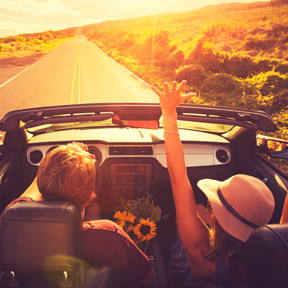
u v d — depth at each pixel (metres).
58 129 3.12
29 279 1.06
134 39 37.84
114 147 2.97
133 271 1.30
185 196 1.34
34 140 2.89
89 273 1.15
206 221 2.19
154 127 2.52
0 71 19.64
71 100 11.31
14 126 2.22
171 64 19.61
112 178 3.03
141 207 2.44
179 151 1.33
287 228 0.86
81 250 1.03
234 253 1.22
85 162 1.11
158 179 3.06
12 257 0.99
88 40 85.50
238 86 12.80
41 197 1.24
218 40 31.22
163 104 1.33
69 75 18.16
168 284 1.97
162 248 2.67
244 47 25.81
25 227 0.97
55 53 36.56
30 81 15.72
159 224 3.01
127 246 1.23
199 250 1.32
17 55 32.31
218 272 1.29
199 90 12.96
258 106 9.98
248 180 1.23
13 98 11.46
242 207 1.18
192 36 40.41
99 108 2.28
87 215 2.74
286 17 38.84
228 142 3.02
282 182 2.33
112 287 1.15
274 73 13.84
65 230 0.97
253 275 0.91
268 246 0.83
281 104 10.24
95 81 15.94
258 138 2.87
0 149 2.56
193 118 2.26
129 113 2.32
